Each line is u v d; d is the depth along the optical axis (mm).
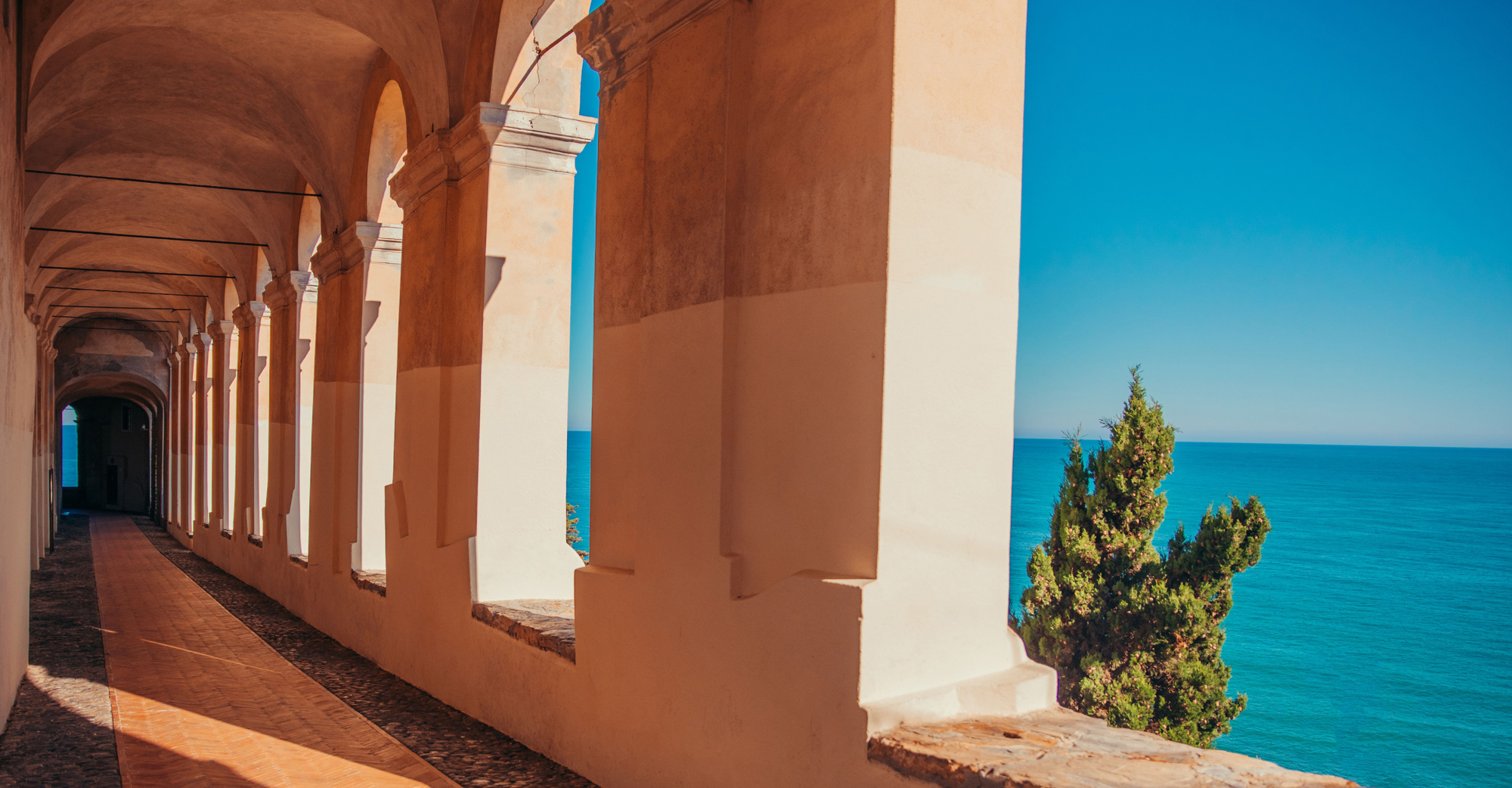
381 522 10812
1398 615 53281
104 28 8898
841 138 4328
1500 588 57812
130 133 13070
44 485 23109
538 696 6426
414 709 7691
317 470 12359
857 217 4234
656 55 5422
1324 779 3229
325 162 11703
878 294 4117
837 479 4262
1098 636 19766
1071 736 3777
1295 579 60906
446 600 7914
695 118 5082
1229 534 19734
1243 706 19406
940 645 4191
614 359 5980
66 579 18109
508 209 7637
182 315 26516
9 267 6602
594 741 5750
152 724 7254
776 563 4551
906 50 4148
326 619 11789
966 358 4332
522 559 7645
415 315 8797
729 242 4812
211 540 21922
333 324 11852
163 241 19250
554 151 7812
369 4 8711
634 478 5742
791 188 4582
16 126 6891
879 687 3996
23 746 6648
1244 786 3172
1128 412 20453
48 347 24609
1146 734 3809
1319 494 91438
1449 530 74062
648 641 5266
